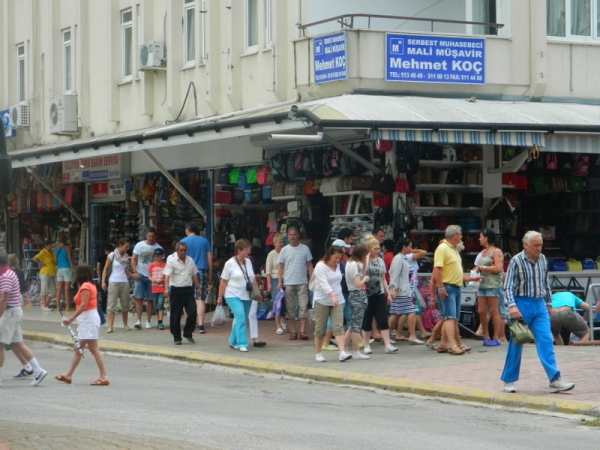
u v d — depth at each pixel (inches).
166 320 1114.7
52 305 1346.0
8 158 459.2
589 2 984.3
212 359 796.0
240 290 832.9
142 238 1262.3
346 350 789.2
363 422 519.2
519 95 943.7
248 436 462.3
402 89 890.1
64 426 481.7
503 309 819.4
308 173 962.1
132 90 1253.7
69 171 1392.7
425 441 458.9
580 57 972.6
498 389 602.2
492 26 952.3
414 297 856.3
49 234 1498.5
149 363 817.5
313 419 526.0
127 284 1021.8
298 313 901.2
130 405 570.6
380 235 852.0
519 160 911.7
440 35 895.1
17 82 1531.7
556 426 514.9
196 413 540.1
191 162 1163.9
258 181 1047.0
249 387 675.4
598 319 883.4
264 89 1015.0
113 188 1328.7
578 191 992.2
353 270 756.0
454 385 622.2
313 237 989.8
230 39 1058.1
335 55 876.6
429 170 911.7
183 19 1167.6
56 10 1419.8
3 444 420.5
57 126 1359.5
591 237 1011.3
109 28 1284.4
